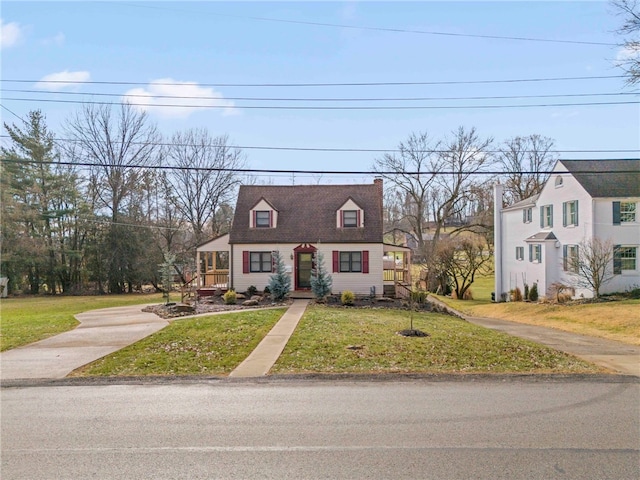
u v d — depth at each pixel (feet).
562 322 71.56
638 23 58.23
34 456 18.07
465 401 25.46
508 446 18.75
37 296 130.93
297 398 26.25
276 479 15.87
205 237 149.07
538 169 163.84
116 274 142.10
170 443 19.33
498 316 92.38
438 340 42.57
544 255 101.14
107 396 27.07
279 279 75.97
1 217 123.65
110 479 16.01
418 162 161.38
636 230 86.28
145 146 143.64
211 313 62.03
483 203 155.63
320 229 86.74
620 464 16.97
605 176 91.45
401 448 18.58
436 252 132.77
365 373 31.94
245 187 95.86
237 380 30.55
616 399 25.91
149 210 148.36
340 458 17.63
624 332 58.39
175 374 32.32
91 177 143.02
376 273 84.12
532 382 29.94
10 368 34.32
